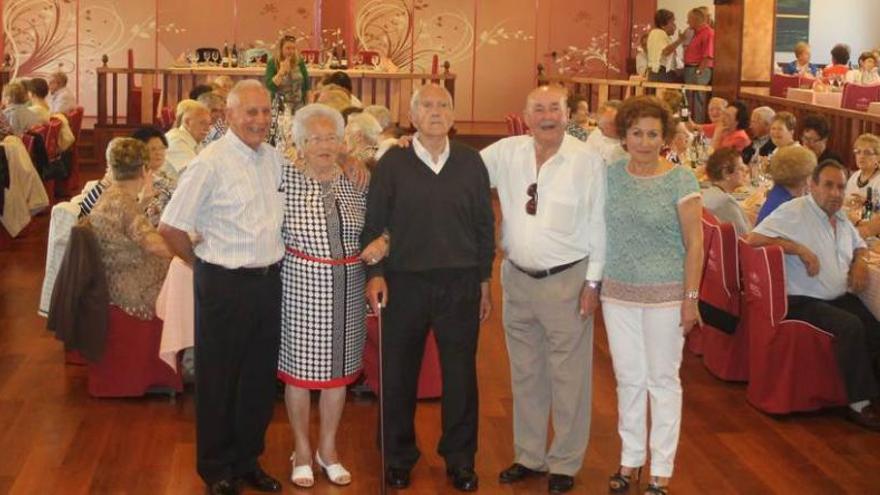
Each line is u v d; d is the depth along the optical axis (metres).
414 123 4.81
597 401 6.25
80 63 17.30
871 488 5.17
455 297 4.83
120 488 5.01
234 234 4.63
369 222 4.80
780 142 8.72
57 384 6.38
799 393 6.00
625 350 4.91
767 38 13.11
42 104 12.41
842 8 17.97
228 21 17.64
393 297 4.85
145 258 6.05
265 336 4.81
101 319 6.00
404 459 5.04
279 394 6.14
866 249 6.19
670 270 4.78
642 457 5.02
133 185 6.05
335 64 15.83
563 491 4.99
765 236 6.14
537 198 4.80
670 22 14.98
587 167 4.78
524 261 4.84
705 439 5.72
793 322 5.98
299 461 5.04
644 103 4.72
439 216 4.78
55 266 6.68
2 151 9.70
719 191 6.89
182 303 5.86
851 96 10.48
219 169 4.60
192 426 5.77
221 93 9.40
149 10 17.41
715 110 10.05
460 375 4.95
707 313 6.41
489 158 4.94
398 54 18.23
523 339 5.02
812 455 5.55
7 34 17.09
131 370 6.09
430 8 18.22
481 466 5.30
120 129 15.14
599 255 4.83
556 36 18.47
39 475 5.13
